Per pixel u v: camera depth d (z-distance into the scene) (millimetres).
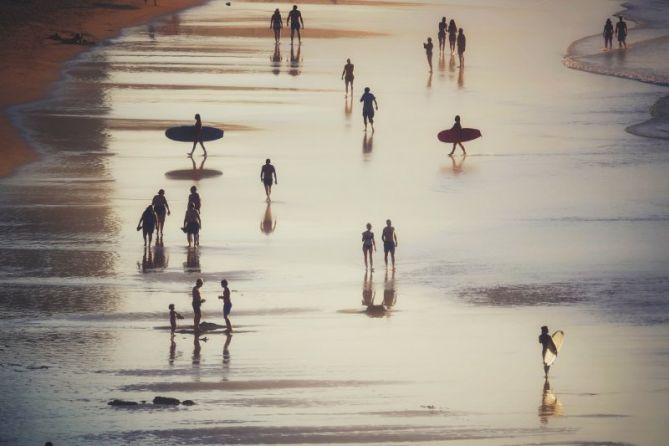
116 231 156750
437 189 183625
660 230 161500
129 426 94750
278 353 113062
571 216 168500
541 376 107750
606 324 123188
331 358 111688
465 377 107250
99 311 125312
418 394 102750
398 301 130625
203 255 147000
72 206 168500
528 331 120750
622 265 145125
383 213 168625
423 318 124688
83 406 99000
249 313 125750
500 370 109250
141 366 109062
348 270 142125
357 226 161625
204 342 115938
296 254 148125
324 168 196375
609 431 94938
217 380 105562
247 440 92000
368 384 105000
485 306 129000
